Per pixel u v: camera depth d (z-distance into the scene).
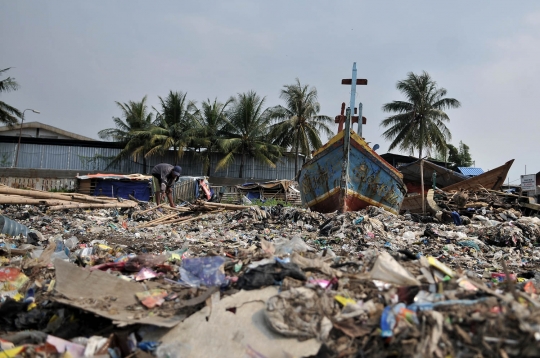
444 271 3.66
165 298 3.78
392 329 2.82
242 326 3.25
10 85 35.16
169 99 40.69
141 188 28.06
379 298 3.32
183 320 3.38
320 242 8.89
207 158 38.59
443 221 13.46
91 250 6.38
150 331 3.32
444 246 8.65
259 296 3.57
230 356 3.01
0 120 36.19
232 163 39.94
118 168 37.22
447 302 3.01
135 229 11.32
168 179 16.41
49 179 31.53
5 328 3.65
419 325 2.82
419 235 9.87
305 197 16.22
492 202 15.70
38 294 4.24
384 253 4.44
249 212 13.29
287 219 12.73
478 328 2.67
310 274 3.88
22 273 4.73
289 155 40.94
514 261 7.80
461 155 49.47
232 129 39.75
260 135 40.44
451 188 20.33
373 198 14.58
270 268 3.91
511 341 2.49
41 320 3.73
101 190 27.67
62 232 9.99
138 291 3.90
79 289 3.81
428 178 25.08
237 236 10.01
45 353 3.03
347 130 13.62
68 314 3.68
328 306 3.26
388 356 2.72
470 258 7.75
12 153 34.72
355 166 13.96
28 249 6.23
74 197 15.70
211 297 3.60
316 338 3.01
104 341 3.17
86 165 36.56
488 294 3.15
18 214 13.05
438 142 37.94
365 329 2.97
